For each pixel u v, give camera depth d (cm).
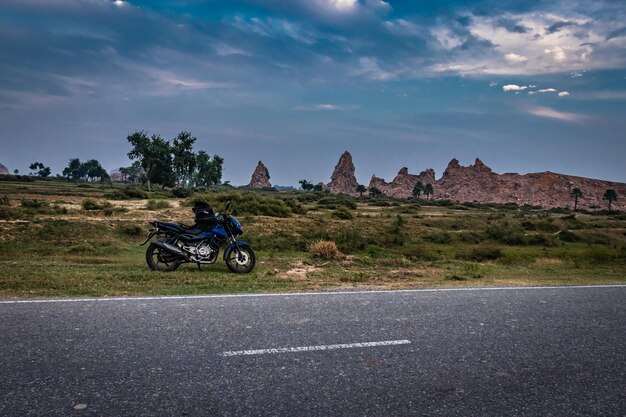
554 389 357
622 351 454
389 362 398
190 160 10769
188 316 512
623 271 1364
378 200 14062
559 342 475
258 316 523
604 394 352
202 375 354
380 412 307
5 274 816
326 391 336
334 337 458
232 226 970
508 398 338
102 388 325
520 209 16938
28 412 287
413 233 3180
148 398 313
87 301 571
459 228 4038
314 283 834
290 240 1925
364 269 1140
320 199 9025
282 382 348
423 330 496
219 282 797
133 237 1822
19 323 468
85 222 1889
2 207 2350
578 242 3647
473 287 776
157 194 6406
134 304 561
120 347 406
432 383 359
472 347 448
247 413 298
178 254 932
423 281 926
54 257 1269
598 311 621
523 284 902
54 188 7956
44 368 355
